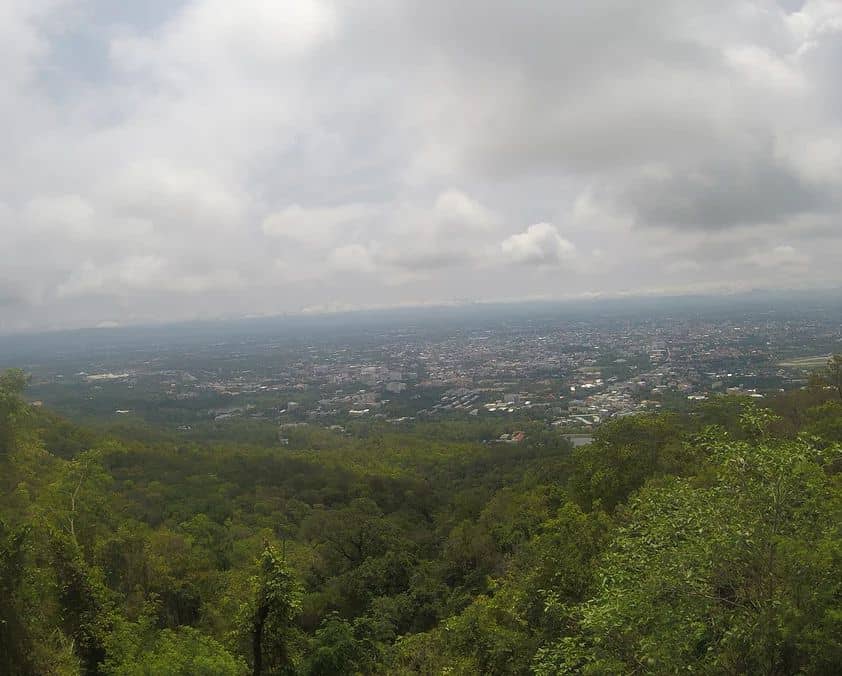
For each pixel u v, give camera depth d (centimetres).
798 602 796
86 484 2694
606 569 1052
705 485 1273
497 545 3291
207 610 2280
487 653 1409
